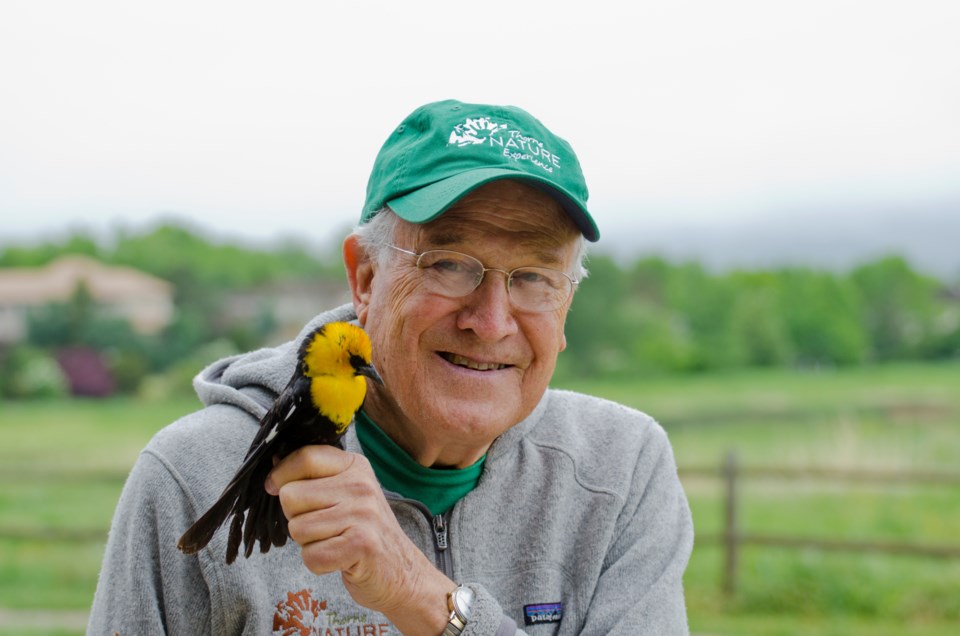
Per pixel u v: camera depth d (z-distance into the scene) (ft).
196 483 8.00
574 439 9.48
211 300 218.18
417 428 8.30
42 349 180.45
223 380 9.20
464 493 8.83
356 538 6.91
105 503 56.39
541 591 8.87
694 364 174.19
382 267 8.24
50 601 34.42
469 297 7.88
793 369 177.99
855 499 47.70
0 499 57.16
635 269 196.85
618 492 9.25
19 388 161.07
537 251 8.01
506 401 8.14
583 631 8.70
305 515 6.94
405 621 7.32
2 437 104.37
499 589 8.82
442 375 8.01
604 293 177.78
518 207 7.84
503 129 8.15
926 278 196.34
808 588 33.24
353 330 7.48
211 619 7.91
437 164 8.00
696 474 34.86
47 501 56.75
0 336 195.21
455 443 8.34
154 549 7.88
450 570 8.64
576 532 9.18
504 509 8.98
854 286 188.85
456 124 8.12
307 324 9.36
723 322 183.83
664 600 8.78
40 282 219.41
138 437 103.60
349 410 7.30
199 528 6.58
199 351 193.16
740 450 69.51
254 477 7.22
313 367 7.28
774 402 111.14
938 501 47.03
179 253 244.01
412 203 7.75
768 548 37.19
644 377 168.04
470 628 7.30
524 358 8.24
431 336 7.89
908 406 95.30
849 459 54.49
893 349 184.44
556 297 8.27
